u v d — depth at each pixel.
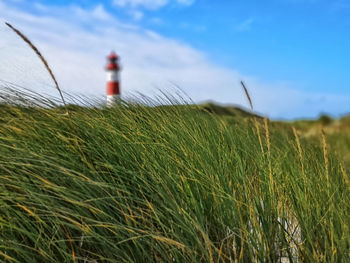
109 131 2.35
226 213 1.87
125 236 1.72
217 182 2.03
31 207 1.64
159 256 1.73
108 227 1.74
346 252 1.64
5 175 1.88
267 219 1.83
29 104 2.52
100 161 2.18
